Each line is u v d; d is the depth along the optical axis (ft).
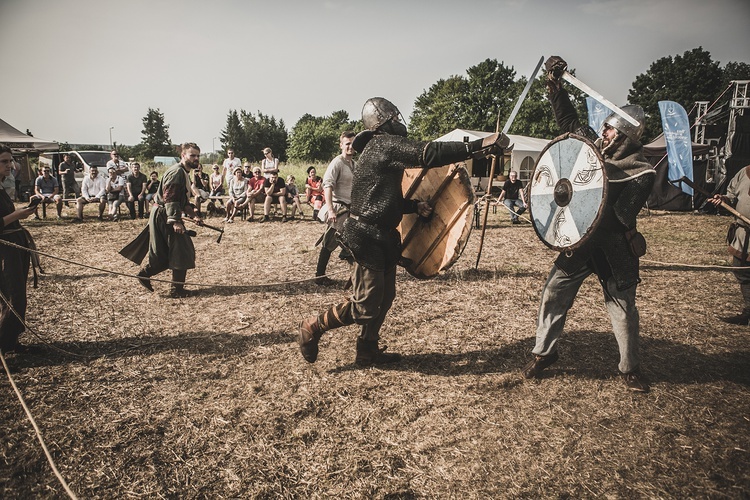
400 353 12.66
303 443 8.73
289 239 31.60
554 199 10.14
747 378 11.26
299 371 11.59
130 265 23.47
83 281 20.03
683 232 35.83
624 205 9.53
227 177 50.11
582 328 14.37
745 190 14.84
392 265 11.02
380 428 9.20
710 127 60.75
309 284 19.71
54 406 9.90
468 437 8.92
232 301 17.34
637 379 10.53
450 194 10.84
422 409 9.87
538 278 20.49
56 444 8.59
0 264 11.73
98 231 34.68
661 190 53.88
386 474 7.91
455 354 12.57
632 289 10.29
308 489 7.55
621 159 9.73
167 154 298.56
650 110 174.60
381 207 10.14
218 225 38.75
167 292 18.42
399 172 10.14
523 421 9.45
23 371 11.46
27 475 7.86
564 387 10.77
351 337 13.74
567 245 9.82
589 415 9.67
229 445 8.64
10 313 11.73
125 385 10.85
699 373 11.50
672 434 9.02
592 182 9.25
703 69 167.73
